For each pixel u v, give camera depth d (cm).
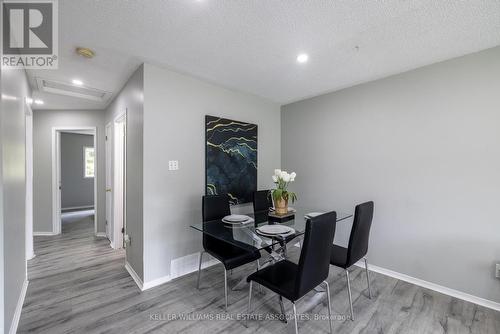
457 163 222
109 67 245
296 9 159
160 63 238
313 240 148
